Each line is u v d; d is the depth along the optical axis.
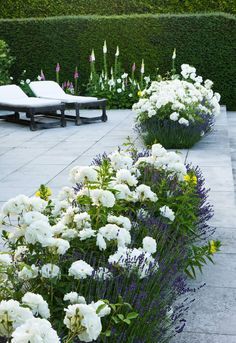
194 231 4.44
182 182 4.58
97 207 3.38
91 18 14.91
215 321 3.35
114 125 11.36
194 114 8.73
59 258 2.86
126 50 15.00
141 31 14.80
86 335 2.19
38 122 11.34
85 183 3.64
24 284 2.73
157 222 3.79
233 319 3.38
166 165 4.68
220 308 3.52
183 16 14.48
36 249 2.82
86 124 11.62
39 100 11.40
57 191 6.21
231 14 15.07
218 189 6.28
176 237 4.11
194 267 4.18
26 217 2.83
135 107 9.08
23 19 15.06
